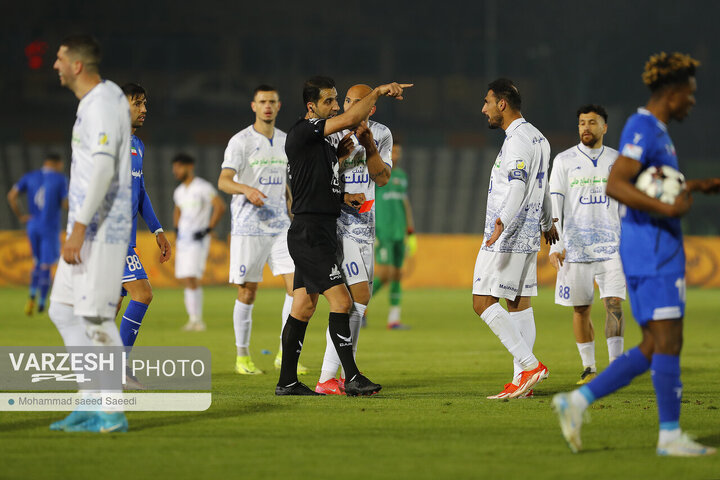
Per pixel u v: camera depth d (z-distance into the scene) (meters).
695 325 47.19
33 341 35.41
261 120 28.05
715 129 125.50
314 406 19.36
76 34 15.30
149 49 127.94
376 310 59.62
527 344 22.05
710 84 127.12
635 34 129.62
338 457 14.05
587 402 14.46
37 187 52.38
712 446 15.16
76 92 15.48
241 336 27.16
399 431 16.28
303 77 131.25
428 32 132.25
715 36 127.69
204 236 43.66
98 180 14.67
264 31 130.25
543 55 132.12
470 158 122.44
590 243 25.53
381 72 132.50
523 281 21.83
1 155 116.00
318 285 20.59
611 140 125.56
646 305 14.41
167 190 114.81
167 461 13.72
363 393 20.52
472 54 132.62
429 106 132.38
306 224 20.52
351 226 22.30
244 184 26.59
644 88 129.62
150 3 128.25
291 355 21.56
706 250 83.38
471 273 84.88
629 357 14.59
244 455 14.16
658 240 14.33
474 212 116.69
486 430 16.41
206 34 128.75
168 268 81.44
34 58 119.75
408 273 84.25
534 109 132.00
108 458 13.89
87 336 16.19
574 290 25.55
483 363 30.11
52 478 12.65
